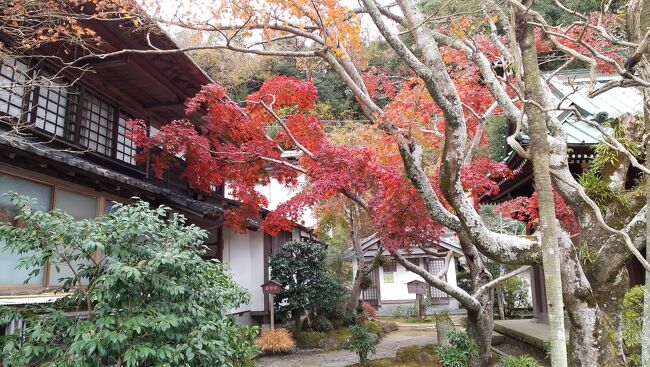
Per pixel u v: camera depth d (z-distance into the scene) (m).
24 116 5.47
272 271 12.13
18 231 3.74
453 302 20.83
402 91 8.03
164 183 9.11
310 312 12.81
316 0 5.91
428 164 9.65
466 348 7.50
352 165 7.19
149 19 5.69
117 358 3.71
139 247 3.96
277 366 9.16
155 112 9.29
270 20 6.21
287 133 7.74
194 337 3.78
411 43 10.50
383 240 7.25
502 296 15.09
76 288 4.35
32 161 5.03
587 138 7.25
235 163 8.98
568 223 7.35
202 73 8.01
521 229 20.97
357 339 8.68
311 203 7.86
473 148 7.71
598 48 6.56
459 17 5.86
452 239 18.94
